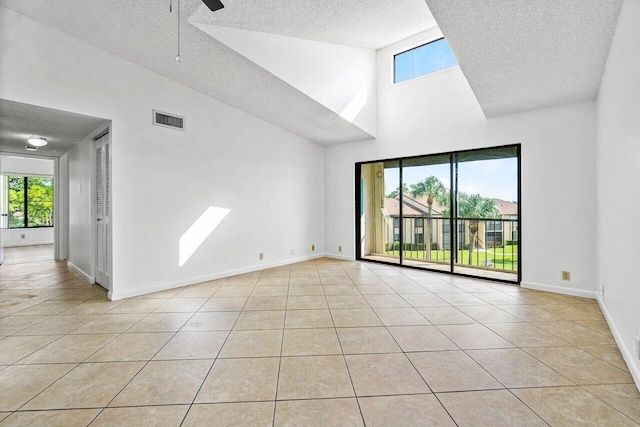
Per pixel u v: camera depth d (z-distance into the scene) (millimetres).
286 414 1541
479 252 4559
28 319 2820
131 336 2459
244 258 4777
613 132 2443
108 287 3770
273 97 4188
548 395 1687
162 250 3795
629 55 1921
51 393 1709
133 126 3508
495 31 2273
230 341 2377
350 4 3133
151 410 1570
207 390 1743
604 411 1549
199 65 3490
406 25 4285
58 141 4562
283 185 5402
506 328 2609
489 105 3670
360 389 1752
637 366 1781
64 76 2977
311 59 4074
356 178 5820
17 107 2863
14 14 2688
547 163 3709
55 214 6023
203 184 4215
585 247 3471
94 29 2926
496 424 1463
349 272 4848
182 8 2629
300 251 5754
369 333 2523
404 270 4988
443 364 2023
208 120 4250
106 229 3748
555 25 2180
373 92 5312
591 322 2730
